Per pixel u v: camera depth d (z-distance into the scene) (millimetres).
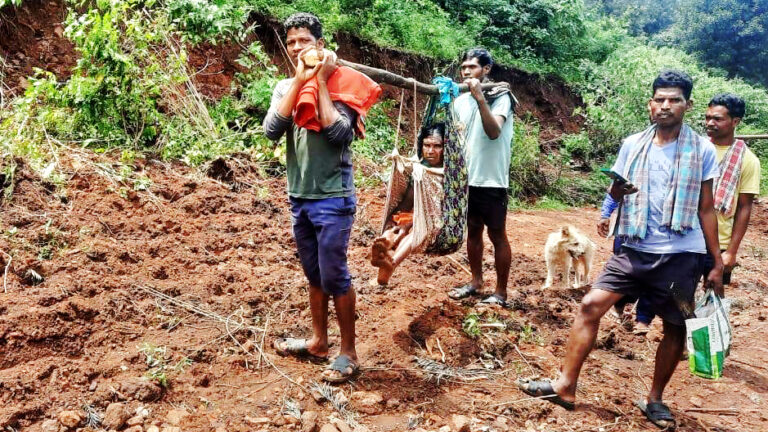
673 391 4211
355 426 3176
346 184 3387
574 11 16547
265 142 7234
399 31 11625
